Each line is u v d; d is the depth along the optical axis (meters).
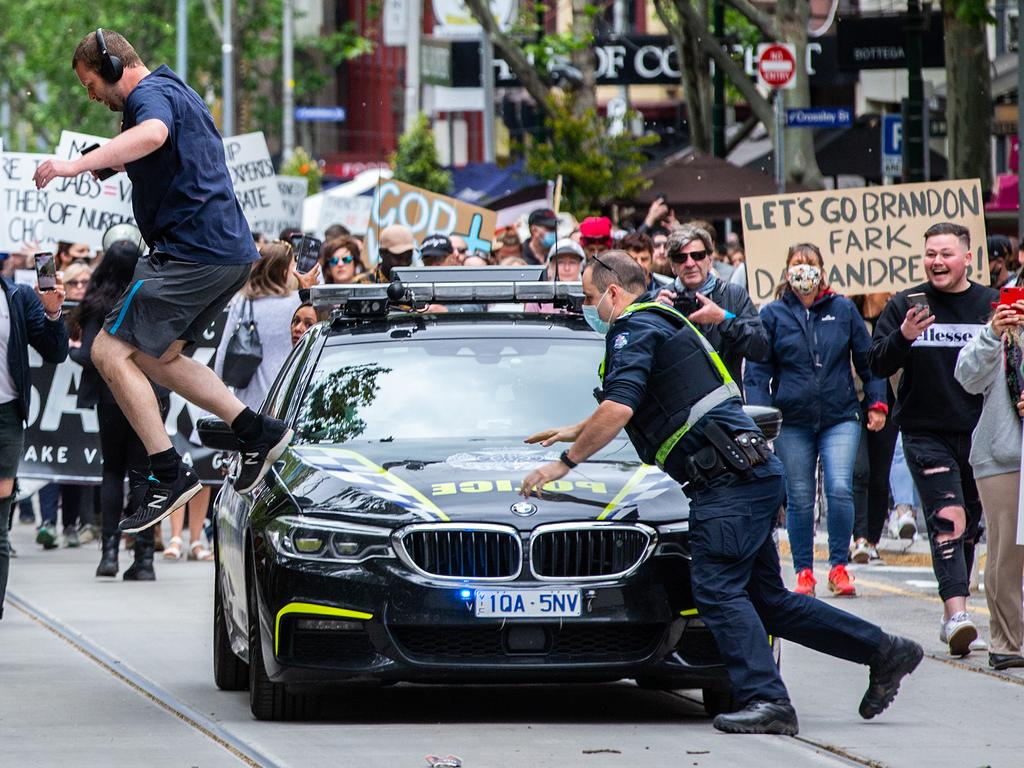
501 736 18.69
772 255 37.50
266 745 18.22
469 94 114.62
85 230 41.66
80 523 41.75
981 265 37.03
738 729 18.75
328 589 18.67
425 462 19.91
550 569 18.75
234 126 147.88
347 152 167.12
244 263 18.92
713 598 18.66
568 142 65.06
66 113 154.38
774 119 65.19
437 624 18.52
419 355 22.05
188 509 38.47
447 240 36.09
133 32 152.00
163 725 19.66
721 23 76.38
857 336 30.33
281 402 22.00
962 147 63.78
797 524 30.33
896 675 19.41
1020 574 23.28
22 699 21.36
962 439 25.00
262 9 152.75
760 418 20.39
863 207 37.38
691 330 19.00
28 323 25.27
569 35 69.88
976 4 57.81
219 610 22.41
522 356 22.05
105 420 33.75
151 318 18.72
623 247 33.50
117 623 27.92
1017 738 18.81
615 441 20.98
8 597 31.16
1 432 25.22
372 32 168.50
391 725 19.42
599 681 19.08
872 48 70.88
